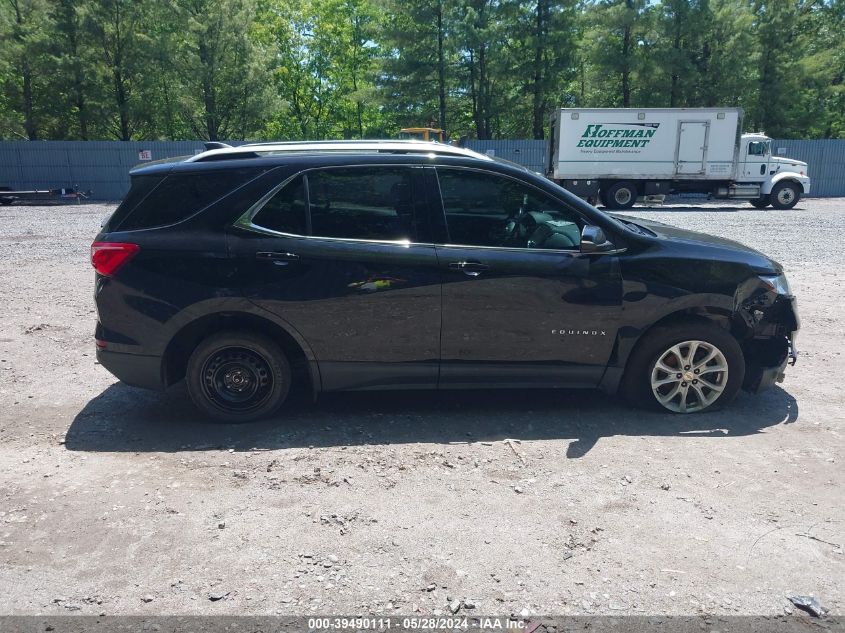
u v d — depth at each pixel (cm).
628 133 2503
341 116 4900
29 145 3158
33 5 3384
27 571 292
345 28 4612
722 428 445
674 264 443
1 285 944
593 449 412
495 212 444
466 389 487
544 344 445
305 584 282
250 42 3662
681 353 458
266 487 365
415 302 433
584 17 3644
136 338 432
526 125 4222
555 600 271
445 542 312
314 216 436
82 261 1158
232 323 444
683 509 341
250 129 3853
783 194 2509
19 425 455
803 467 388
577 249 444
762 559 299
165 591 278
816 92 3944
